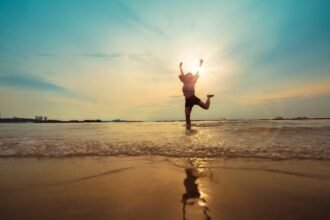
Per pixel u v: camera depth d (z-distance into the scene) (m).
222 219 1.35
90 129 8.98
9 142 4.55
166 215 1.41
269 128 6.93
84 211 1.48
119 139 4.87
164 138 4.89
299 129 6.38
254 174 2.24
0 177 2.27
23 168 2.61
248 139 4.44
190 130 6.79
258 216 1.38
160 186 1.95
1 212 1.48
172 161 2.84
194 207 1.52
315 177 2.11
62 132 7.30
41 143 4.37
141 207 1.53
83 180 2.15
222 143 3.98
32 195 1.77
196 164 2.67
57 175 2.32
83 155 3.28
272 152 3.16
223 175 2.23
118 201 1.64
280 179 2.07
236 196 1.70
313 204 1.53
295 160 2.75
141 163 2.78
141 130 7.80
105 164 2.76
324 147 3.48
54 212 1.47
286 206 1.51
